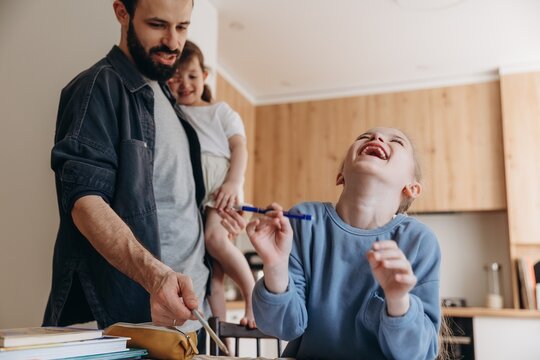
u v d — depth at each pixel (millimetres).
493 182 3262
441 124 3441
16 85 1871
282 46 3121
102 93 1173
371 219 754
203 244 1400
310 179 3672
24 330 717
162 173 1284
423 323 626
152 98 1294
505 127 3236
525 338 2787
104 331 812
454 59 3256
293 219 794
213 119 1815
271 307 683
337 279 729
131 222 1143
